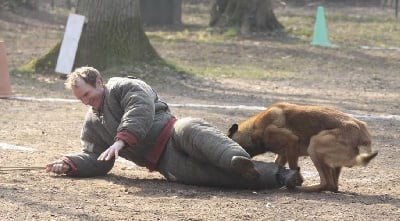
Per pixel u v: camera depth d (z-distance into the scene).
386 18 52.50
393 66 31.25
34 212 9.54
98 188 11.05
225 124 17.62
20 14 45.31
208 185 11.40
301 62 31.77
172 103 20.98
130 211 9.74
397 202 10.74
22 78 24.86
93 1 25.58
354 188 11.75
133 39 26.08
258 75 27.89
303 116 11.23
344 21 50.28
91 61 25.50
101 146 11.77
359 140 10.94
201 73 27.47
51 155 13.75
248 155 10.85
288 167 11.99
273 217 9.66
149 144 11.37
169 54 33.03
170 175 11.48
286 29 42.53
